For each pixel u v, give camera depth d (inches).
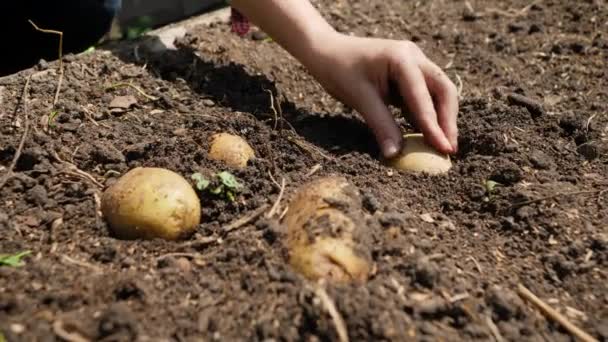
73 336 14.4
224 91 25.2
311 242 16.2
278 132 22.8
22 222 18.3
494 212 20.1
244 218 18.5
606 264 18.0
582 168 22.4
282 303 15.5
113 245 17.3
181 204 17.8
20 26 30.8
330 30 23.3
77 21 31.7
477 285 16.8
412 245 17.6
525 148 22.6
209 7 41.6
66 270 16.5
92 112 22.5
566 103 26.9
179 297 15.9
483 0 35.9
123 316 14.6
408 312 15.6
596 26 32.3
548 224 19.2
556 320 16.2
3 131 20.9
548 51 30.8
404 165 21.4
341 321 14.8
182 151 20.8
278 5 23.3
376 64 21.8
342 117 25.0
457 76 28.8
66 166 20.0
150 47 27.7
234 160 20.5
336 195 17.3
